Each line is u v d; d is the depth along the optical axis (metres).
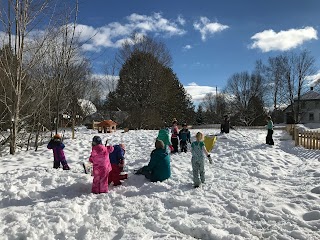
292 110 64.31
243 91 72.12
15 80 15.84
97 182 8.01
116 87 50.69
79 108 38.00
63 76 18.50
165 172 9.19
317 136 16.48
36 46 16.11
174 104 56.59
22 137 18.98
